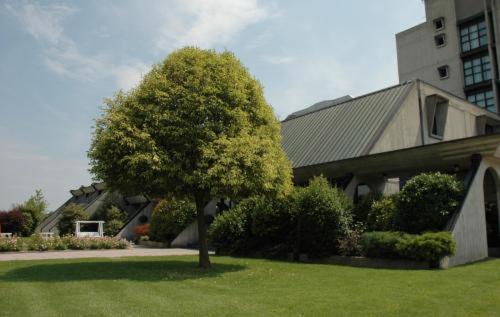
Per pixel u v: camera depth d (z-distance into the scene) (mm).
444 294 8922
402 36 57438
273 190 14742
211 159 13164
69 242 24812
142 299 8750
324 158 23484
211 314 7383
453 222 14602
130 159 12742
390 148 22688
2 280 11523
